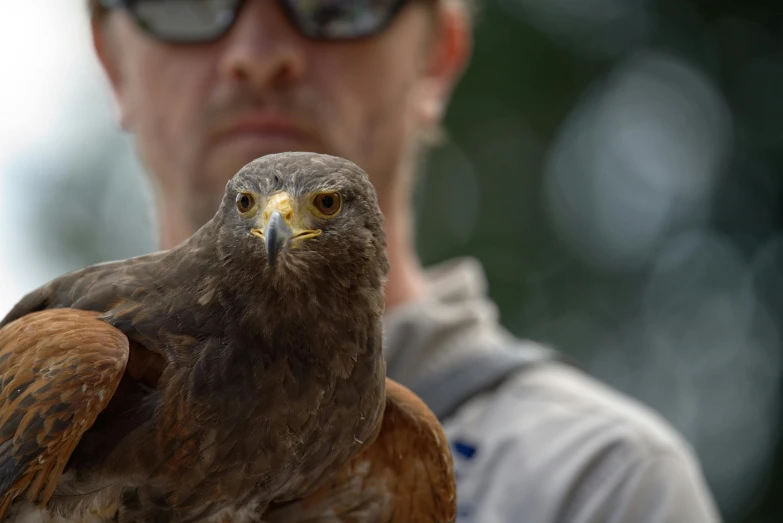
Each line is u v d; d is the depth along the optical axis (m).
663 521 4.33
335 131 5.09
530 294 11.75
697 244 12.04
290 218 3.31
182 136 5.09
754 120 12.33
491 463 4.49
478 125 12.23
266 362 3.26
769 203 12.13
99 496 3.23
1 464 2.96
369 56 5.17
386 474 3.92
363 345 3.45
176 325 3.25
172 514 3.29
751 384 11.50
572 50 12.58
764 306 11.77
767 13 12.49
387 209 5.39
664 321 11.77
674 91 12.45
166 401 3.17
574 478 4.38
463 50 6.26
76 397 2.97
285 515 3.84
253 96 4.97
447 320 4.88
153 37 5.04
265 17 4.93
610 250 11.96
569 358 5.15
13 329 3.24
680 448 4.71
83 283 3.48
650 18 12.73
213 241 3.39
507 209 12.00
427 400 4.62
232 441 3.21
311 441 3.36
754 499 11.09
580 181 12.14
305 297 3.31
